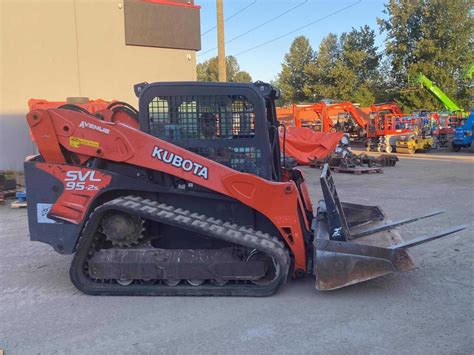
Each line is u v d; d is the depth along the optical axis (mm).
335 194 5320
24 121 14008
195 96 4816
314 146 16125
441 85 41094
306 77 58531
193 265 4531
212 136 4832
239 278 4527
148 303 4438
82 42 14812
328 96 50875
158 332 3822
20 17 13711
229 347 3549
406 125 25156
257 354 3443
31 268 5594
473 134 23375
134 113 5414
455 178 13406
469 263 5504
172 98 4832
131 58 15750
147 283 4691
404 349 3488
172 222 4441
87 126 4633
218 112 4816
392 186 11969
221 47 17000
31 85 14070
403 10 42656
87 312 4246
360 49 51156
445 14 40844
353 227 5871
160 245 4926
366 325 3900
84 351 3523
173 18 16359
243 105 4797
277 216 4648
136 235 4656
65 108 5164
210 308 4301
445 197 10086
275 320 4023
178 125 4855
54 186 4742
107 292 4633
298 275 4832
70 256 6090
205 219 4695
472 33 41469
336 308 4262
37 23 13992
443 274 5141
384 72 49688
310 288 4770
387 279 5000
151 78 16188
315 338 3680
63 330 3885
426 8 41219
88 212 4738
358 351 3467
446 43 41562
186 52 16797
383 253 4359
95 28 14992
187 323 3986
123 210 4484
